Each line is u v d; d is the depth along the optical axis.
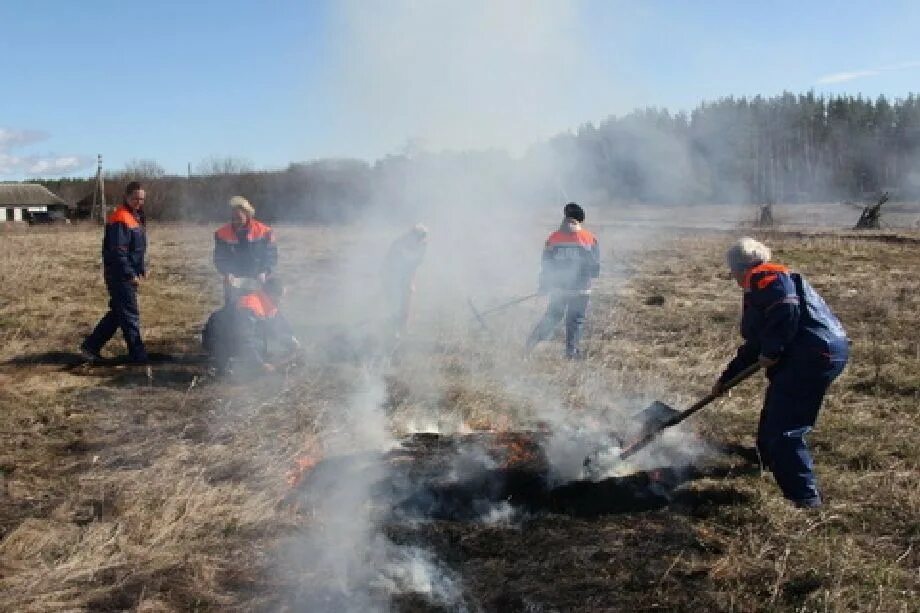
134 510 4.40
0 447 5.53
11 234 31.98
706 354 8.14
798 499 4.42
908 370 7.16
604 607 3.57
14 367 7.75
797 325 4.47
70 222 44.12
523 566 3.93
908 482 4.75
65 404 6.52
